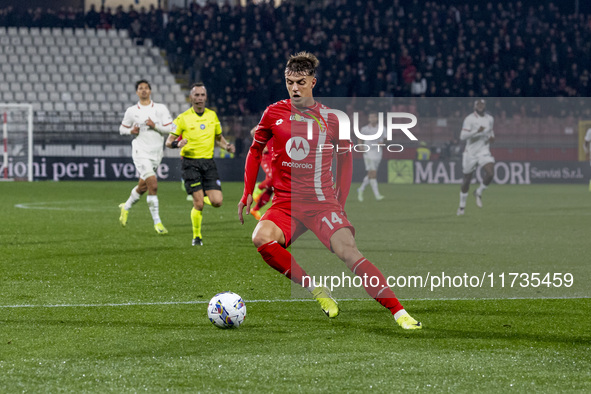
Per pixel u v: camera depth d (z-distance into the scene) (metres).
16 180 94.19
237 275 24.56
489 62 111.56
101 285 22.53
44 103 100.81
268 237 17.47
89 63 106.50
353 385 12.45
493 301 20.11
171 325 17.02
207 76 103.38
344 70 105.69
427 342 15.43
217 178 33.22
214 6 111.88
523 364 13.77
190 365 13.62
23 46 105.62
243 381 12.66
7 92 101.25
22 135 94.81
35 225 40.94
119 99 103.81
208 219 45.69
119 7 110.25
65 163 92.56
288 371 13.25
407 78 105.06
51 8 112.38
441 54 110.88
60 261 27.56
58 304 19.50
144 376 12.94
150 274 24.69
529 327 16.91
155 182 37.06
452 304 19.69
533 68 109.44
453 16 115.94
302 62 17.19
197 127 32.66
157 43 109.81
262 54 105.50
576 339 15.77
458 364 13.74
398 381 12.70
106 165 92.69
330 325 17.06
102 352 14.54
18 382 12.58
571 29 116.94
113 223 42.38
